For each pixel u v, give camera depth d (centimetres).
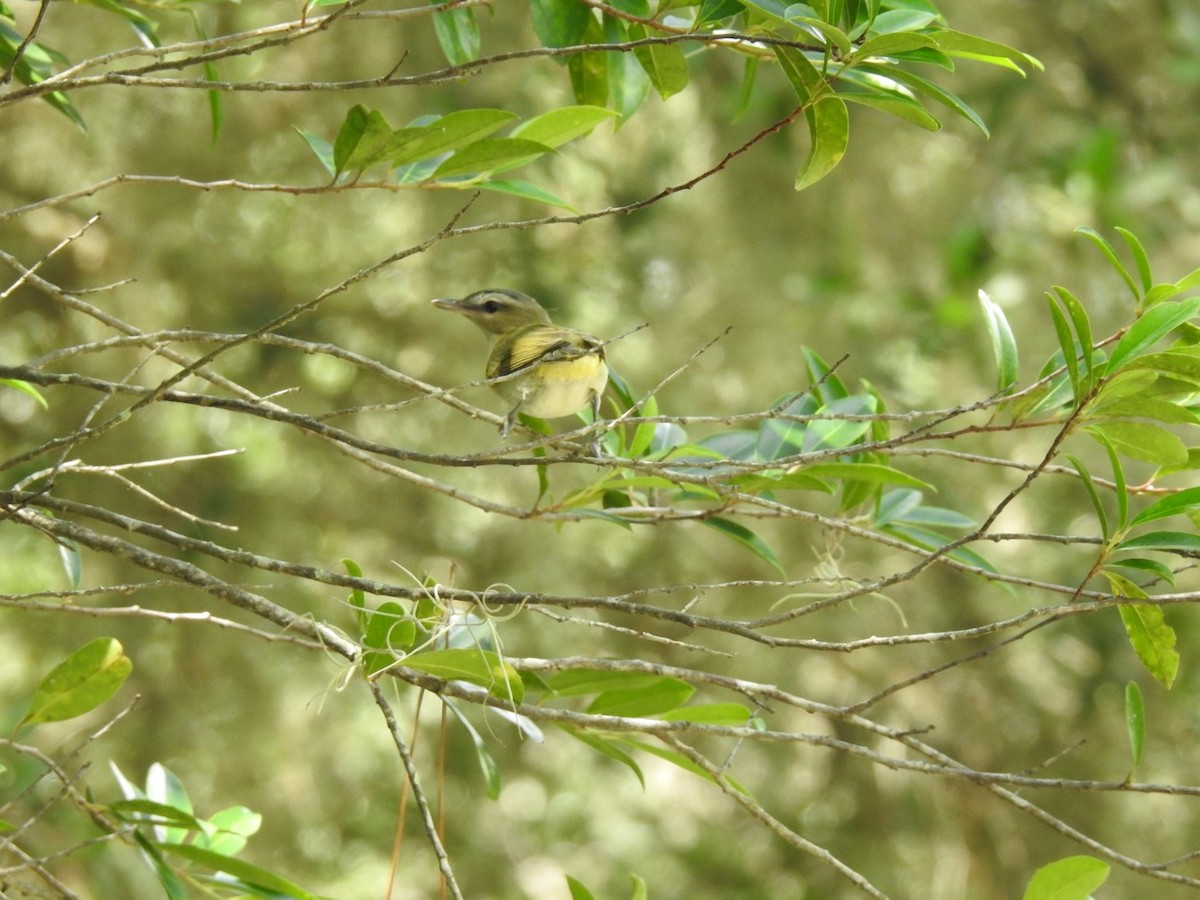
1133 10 1447
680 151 1573
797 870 1583
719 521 611
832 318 1447
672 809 1889
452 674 483
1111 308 1356
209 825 606
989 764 1480
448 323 1527
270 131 1413
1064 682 1480
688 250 1535
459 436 1538
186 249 1433
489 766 544
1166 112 1460
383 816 1608
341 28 1380
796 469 586
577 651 1548
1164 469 547
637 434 639
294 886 529
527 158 512
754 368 1462
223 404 482
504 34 1395
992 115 1420
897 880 1534
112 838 520
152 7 649
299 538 1497
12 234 1363
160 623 1399
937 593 1485
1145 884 1419
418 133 475
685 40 462
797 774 1600
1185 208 1395
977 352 1360
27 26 1262
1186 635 1378
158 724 1403
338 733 1558
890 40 449
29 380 474
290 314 462
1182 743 1442
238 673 1430
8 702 1364
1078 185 1331
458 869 1645
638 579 1570
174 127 1395
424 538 1550
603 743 563
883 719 1514
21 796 506
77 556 541
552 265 1577
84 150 1379
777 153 1441
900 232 1456
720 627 482
